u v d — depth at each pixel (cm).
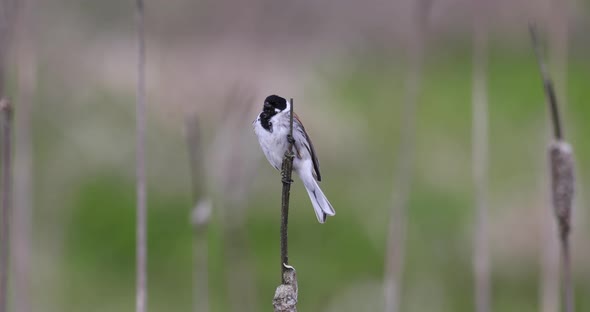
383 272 1303
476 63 863
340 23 1892
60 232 1261
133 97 1544
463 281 1259
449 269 1284
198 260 813
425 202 1426
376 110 1675
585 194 1380
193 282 1272
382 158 1553
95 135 1474
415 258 1292
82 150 1449
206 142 1277
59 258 1211
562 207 555
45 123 1451
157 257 1326
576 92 1784
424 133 1638
